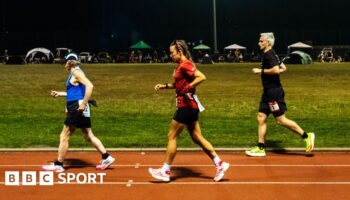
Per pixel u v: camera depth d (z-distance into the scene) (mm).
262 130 10711
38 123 15133
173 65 54938
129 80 32469
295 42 73188
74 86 9195
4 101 20906
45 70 43750
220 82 30875
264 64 10492
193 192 7992
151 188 8227
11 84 29234
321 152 11156
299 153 11070
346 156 10750
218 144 11953
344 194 7871
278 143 12023
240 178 8859
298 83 29922
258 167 9727
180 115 8453
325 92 24641
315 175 9078
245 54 66875
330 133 13320
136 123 15109
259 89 26344
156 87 8719
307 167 9711
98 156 10789
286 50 72812
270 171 9391
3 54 71125
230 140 12398
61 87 27438
